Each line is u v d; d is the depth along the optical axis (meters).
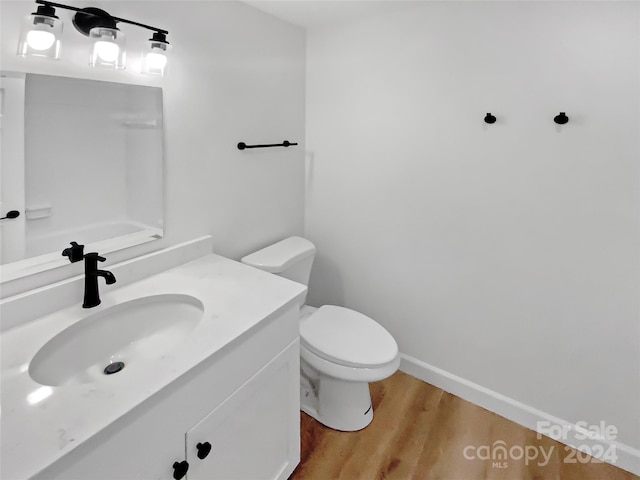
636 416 1.49
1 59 0.99
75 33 1.13
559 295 1.58
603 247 1.45
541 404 1.71
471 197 1.74
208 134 1.63
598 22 1.34
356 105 2.02
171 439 0.88
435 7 1.69
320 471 1.52
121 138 1.29
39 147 1.09
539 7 1.45
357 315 1.86
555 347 1.63
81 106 1.17
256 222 1.97
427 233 1.91
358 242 2.17
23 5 1.02
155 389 0.82
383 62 1.88
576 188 1.47
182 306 1.28
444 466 1.54
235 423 1.10
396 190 1.97
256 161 1.92
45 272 1.14
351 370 1.54
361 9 1.79
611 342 1.50
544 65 1.47
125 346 1.20
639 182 1.35
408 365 2.11
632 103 1.32
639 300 1.41
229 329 1.05
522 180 1.59
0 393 0.79
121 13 1.24
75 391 0.81
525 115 1.54
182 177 1.54
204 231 1.68
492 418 1.81
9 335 1.01
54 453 0.65
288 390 1.33
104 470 0.74
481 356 1.85
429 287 1.96
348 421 1.72
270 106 1.95
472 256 1.79
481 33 1.59
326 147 2.18
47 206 1.12
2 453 0.65
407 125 1.87
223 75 1.66
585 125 1.42
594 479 1.49
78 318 1.10
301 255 1.92
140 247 1.41
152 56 1.23
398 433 1.72
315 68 2.13
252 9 1.76
